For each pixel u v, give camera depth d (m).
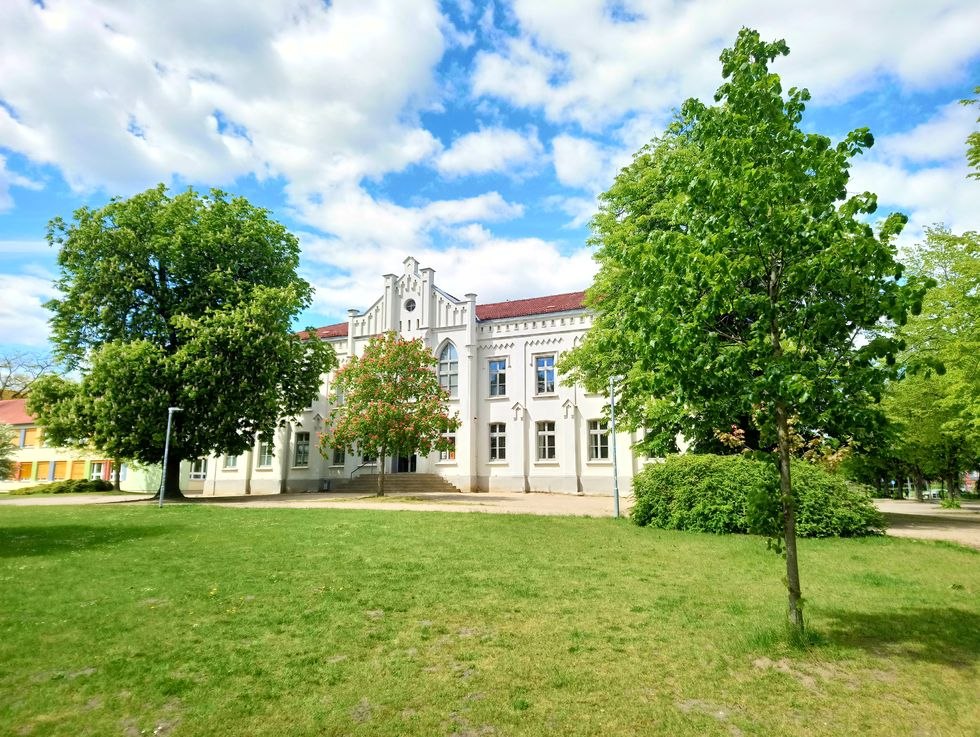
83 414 25.98
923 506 29.81
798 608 6.10
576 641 6.17
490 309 42.25
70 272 28.62
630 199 20.06
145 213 29.20
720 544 12.40
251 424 29.45
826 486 14.06
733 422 6.77
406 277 39.81
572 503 24.98
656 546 12.12
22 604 7.44
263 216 31.38
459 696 4.85
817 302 5.93
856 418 5.55
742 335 6.53
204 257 29.19
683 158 7.21
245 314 27.06
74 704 4.69
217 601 7.66
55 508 21.78
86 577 9.02
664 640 6.18
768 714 4.54
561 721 4.42
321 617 6.98
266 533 13.70
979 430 17.78
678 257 6.18
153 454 28.22
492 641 6.17
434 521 15.95
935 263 24.06
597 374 21.55
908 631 6.42
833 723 4.40
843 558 10.91
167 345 28.55
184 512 19.27
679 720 4.43
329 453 39.19
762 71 6.62
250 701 4.74
